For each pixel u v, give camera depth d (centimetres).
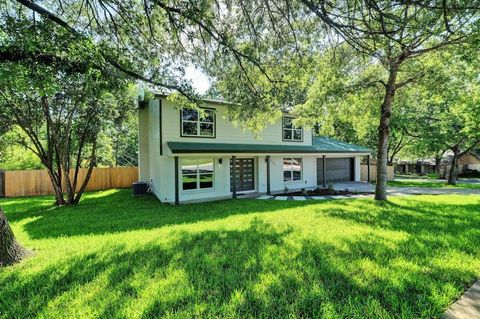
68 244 505
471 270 342
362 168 2191
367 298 274
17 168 1986
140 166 1579
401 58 890
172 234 546
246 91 763
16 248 413
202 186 1259
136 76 618
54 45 438
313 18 552
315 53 691
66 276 341
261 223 634
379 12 381
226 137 1330
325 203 969
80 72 493
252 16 580
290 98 805
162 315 251
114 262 385
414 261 372
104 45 546
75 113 1116
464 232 530
